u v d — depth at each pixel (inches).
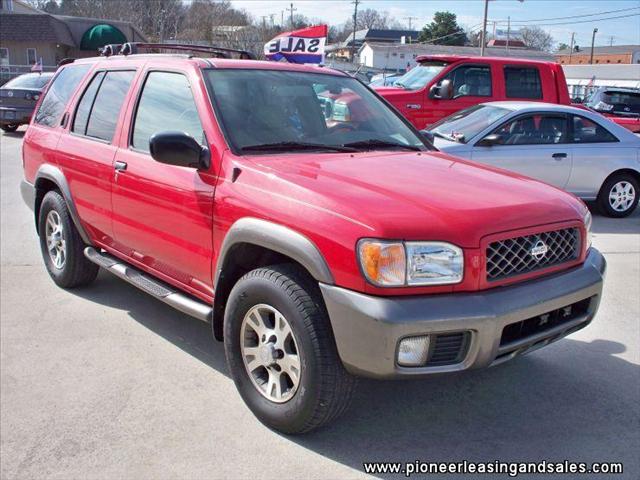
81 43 1486.2
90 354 173.0
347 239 116.5
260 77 168.7
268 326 134.8
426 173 145.1
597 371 166.2
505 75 446.0
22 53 1461.6
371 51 2957.7
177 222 155.6
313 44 500.4
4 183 426.3
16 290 221.6
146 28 1909.4
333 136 166.7
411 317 112.6
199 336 185.9
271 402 134.9
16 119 674.2
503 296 120.5
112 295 217.5
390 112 190.4
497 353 120.9
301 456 128.6
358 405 147.7
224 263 141.7
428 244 115.4
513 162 342.6
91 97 202.5
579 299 133.8
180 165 148.0
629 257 280.4
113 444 132.4
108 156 181.6
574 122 357.1
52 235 221.1
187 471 123.8
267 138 153.5
